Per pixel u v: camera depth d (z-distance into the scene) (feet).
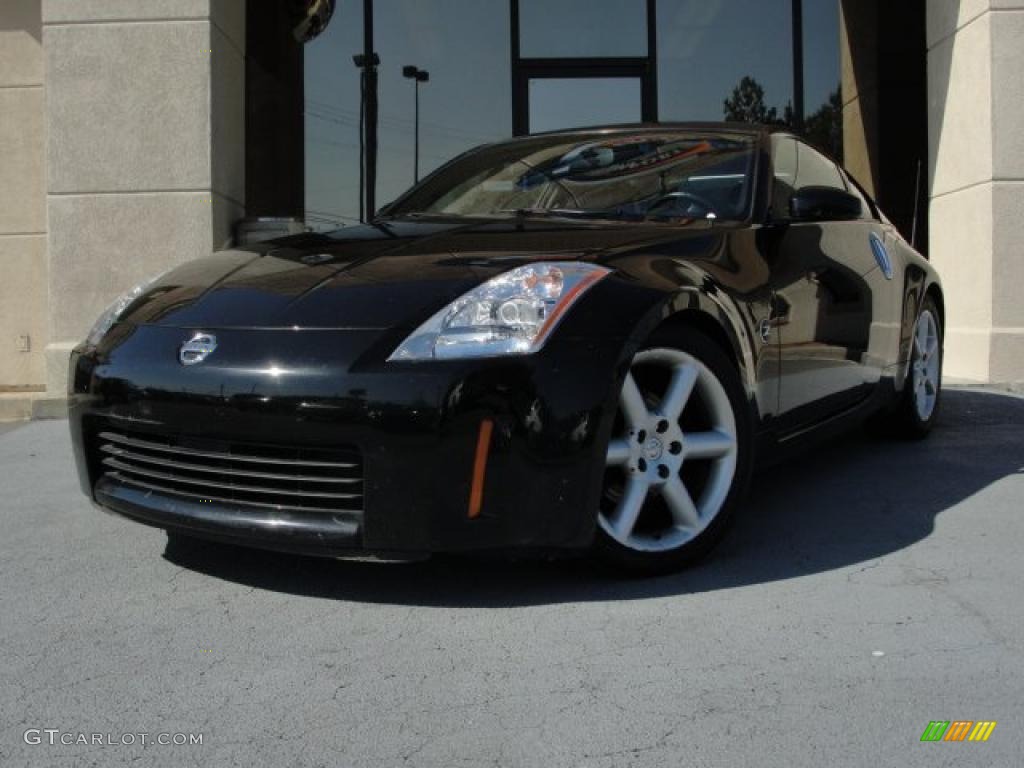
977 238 21.22
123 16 20.61
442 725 6.39
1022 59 20.52
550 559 8.70
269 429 7.85
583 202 11.35
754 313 9.70
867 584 8.80
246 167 25.14
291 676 7.13
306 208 28.68
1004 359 20.61
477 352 7.66
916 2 29.32
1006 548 9.79
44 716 6.59
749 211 10.85
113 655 7.55
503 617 8.12
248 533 8.01
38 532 10.93
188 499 8.41
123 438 8.84
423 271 8.62
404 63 29.07
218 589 8.94
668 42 29.43
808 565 9.34
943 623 7.91
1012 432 15.76
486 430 7.59
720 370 9.14
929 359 15.37
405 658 7.39
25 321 24.14
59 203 20.83
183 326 8.72
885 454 14.32
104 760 6.01
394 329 7.89
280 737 6.27
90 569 9.59
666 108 29.55
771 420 10.18
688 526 9.04
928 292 15.17
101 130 20.75
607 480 8.66
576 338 7.91
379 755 6.04
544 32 29.30
